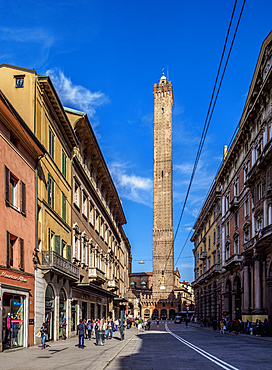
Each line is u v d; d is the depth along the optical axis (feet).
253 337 116.06
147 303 504.02
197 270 303.68
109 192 183.93
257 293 127.03
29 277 76.69
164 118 544.21
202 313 278.87
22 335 73.20
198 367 49.67
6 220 66.85
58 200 101.91
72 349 75.00
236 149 168.25
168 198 524.11
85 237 129.90
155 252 515.09
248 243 136.87
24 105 85.25
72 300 113.09
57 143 102.22
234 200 168.35
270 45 122.52
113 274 197.57
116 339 113.70
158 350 75.61
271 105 122.42
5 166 67.31
